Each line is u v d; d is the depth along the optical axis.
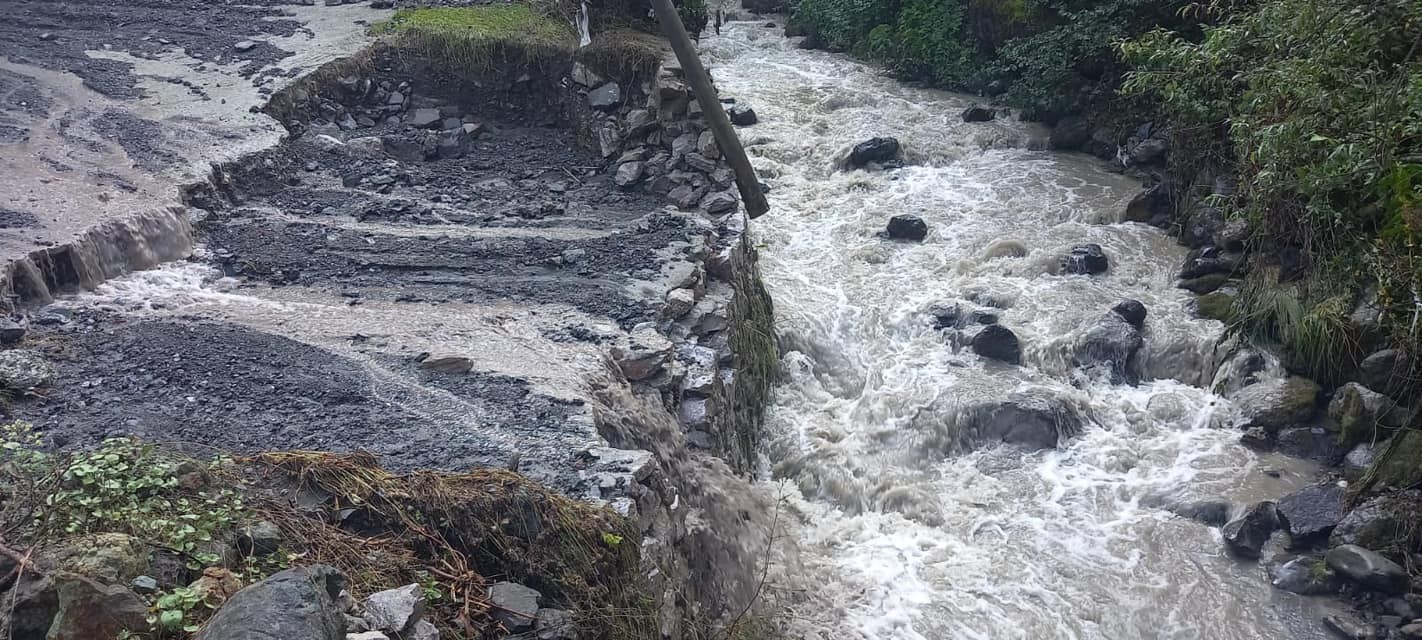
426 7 15.36
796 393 11.19
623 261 10.31
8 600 4.64
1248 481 9.94
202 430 6.75
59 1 15.92
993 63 18.50
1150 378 11.70
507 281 9.79
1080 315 12.15
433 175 12.50
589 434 7.02
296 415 7.04
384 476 6.09
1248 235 12.48
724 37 22.31
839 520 9.57
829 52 21.44
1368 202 10.77
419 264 10.04
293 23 15.31
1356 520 8.88
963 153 16.44
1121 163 15.92
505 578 5.76
